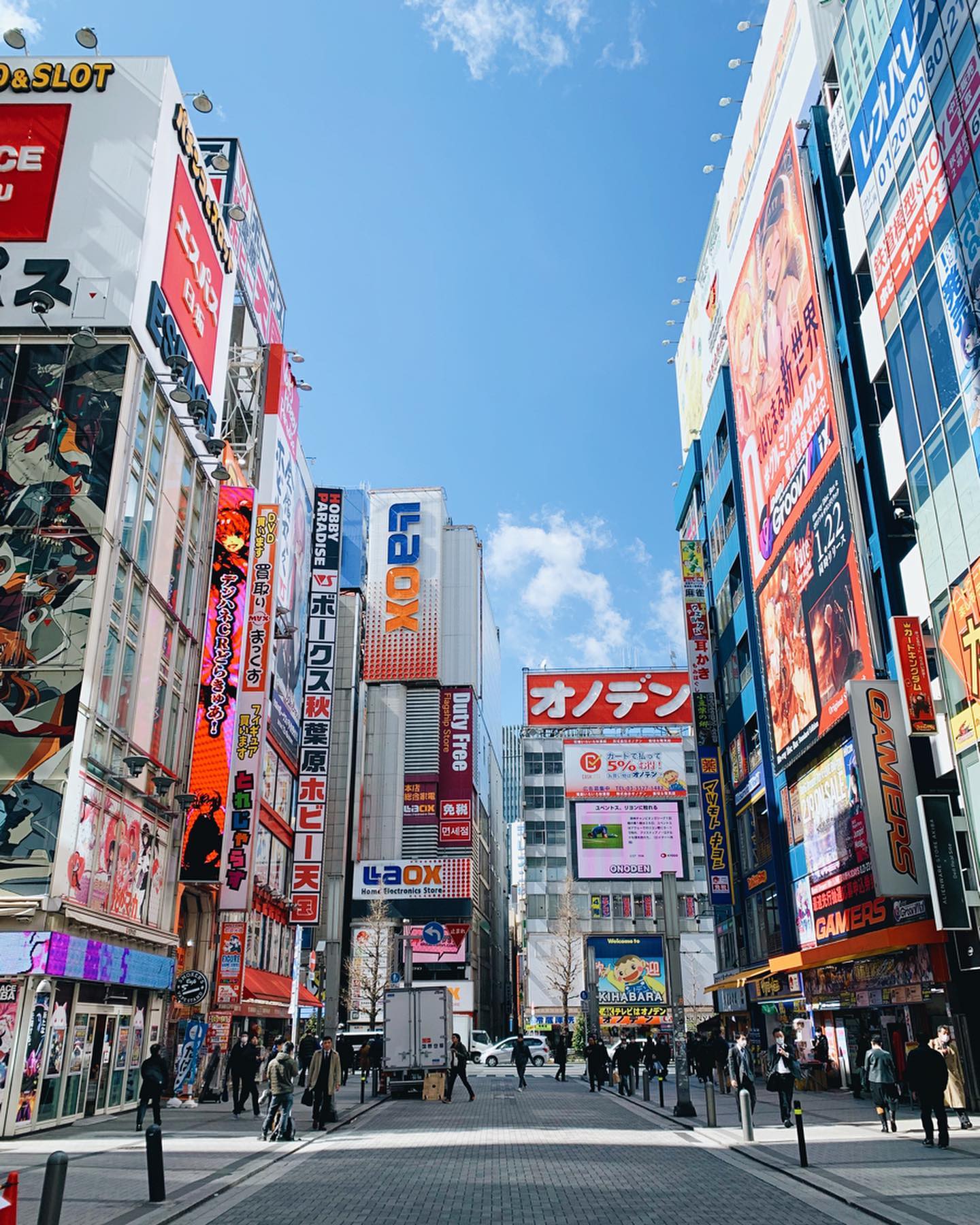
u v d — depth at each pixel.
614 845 75.38
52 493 25.17
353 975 71.31
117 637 26.22
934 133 24.72
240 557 35.81
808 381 34.84
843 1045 33.88
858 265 32.50
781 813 40.19
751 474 43.03
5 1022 20.38
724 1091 32.88
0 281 27.11
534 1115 26.02
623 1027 70.38
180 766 32.84
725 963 51.25
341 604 80.94
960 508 23.44
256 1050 26.16
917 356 25.73
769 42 39.94
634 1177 14.75
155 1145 12.68
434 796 79.38
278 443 48.41
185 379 31.28
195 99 33.94
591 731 84.00
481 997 88.19
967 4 23.11
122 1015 26.38
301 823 53.69
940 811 23.67
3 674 23.42
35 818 22.11
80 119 28.88
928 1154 16.77
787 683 38.03
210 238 34.25
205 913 36.19
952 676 24.05
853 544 30.44
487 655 102.81
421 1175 15.00
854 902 31.28
